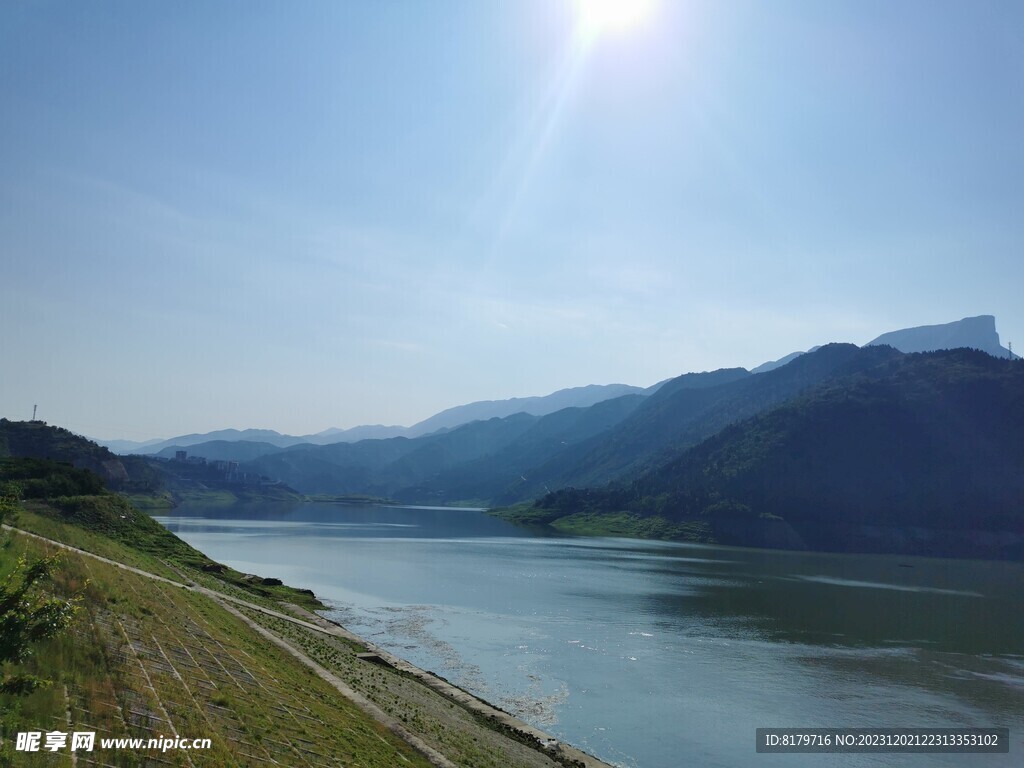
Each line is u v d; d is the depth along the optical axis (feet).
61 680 60.80
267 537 515.91
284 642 132.26
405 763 81.10
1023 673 180.34
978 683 170.09
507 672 167.22
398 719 100.83
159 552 247.09
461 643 194.49
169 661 81.41
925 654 198.80
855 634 223.71
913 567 453.58
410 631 206.69
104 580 104.53
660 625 228.63
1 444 554.46
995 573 427.33
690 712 143.95
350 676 121.19
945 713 147.84
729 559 465.06
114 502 280.10
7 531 105.19
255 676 91.61
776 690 160.97
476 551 465.88
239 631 125.08
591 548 520.01
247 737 68.03
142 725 59.98
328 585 291.79
